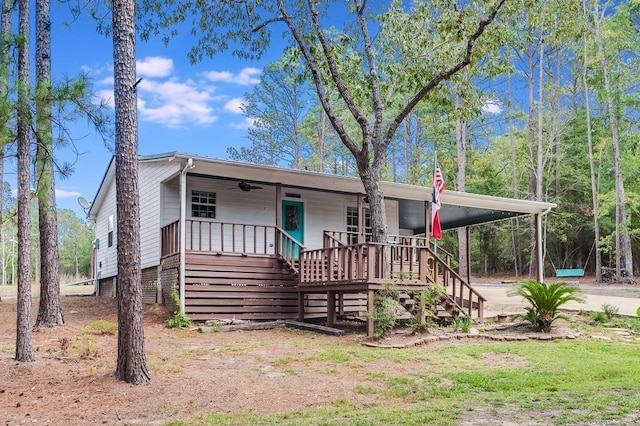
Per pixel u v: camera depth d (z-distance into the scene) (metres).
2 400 6.09
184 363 8.08
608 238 26.11
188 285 12.40
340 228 16.80
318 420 5.20
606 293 19.89
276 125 38.88
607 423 4.65
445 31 13.24
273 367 7.97
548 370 7.74
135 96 7.03
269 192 15.62
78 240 55.31
